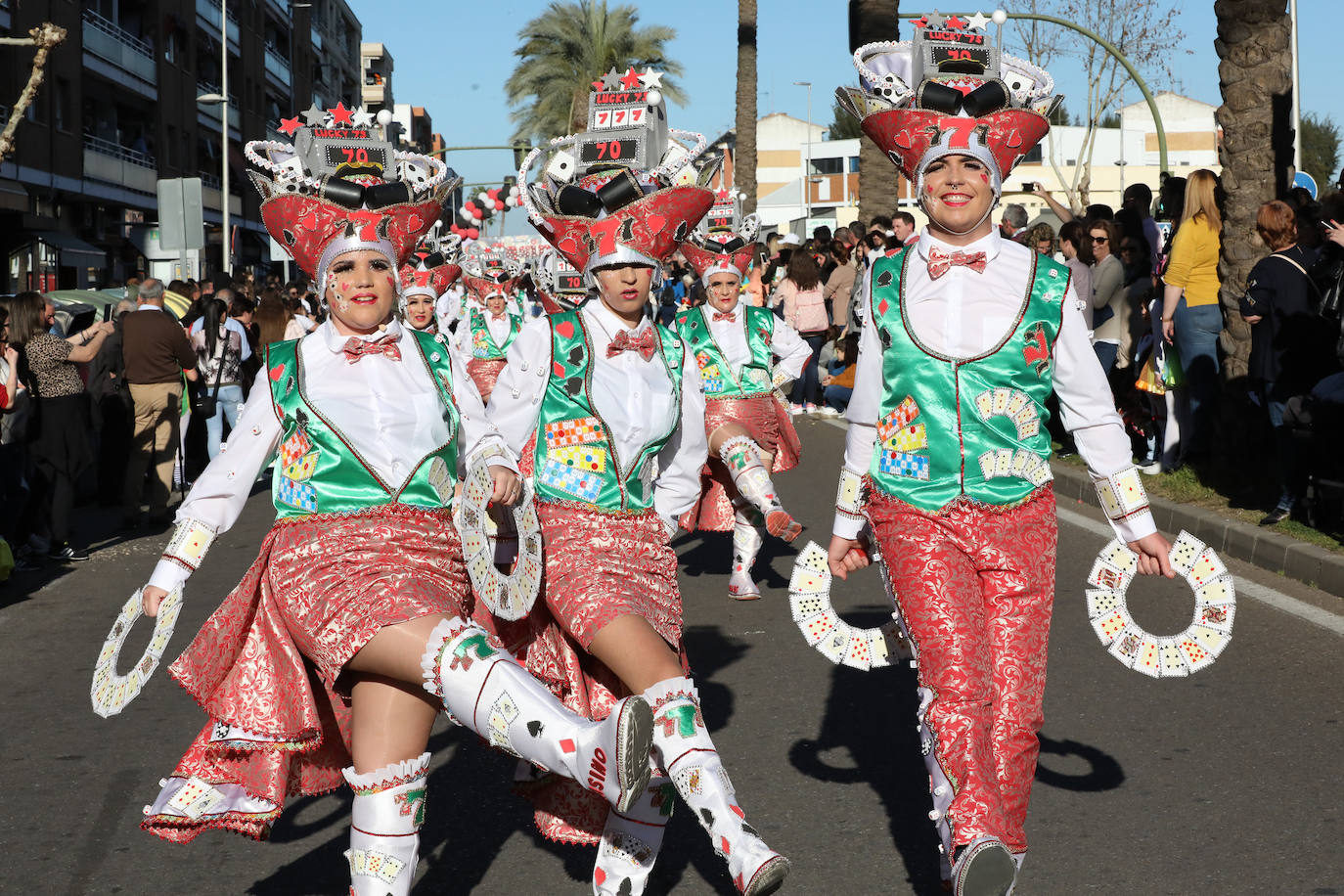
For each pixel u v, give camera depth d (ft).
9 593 29.96
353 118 12.85
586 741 10.19
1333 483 27.25
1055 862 13.66
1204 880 13.12
